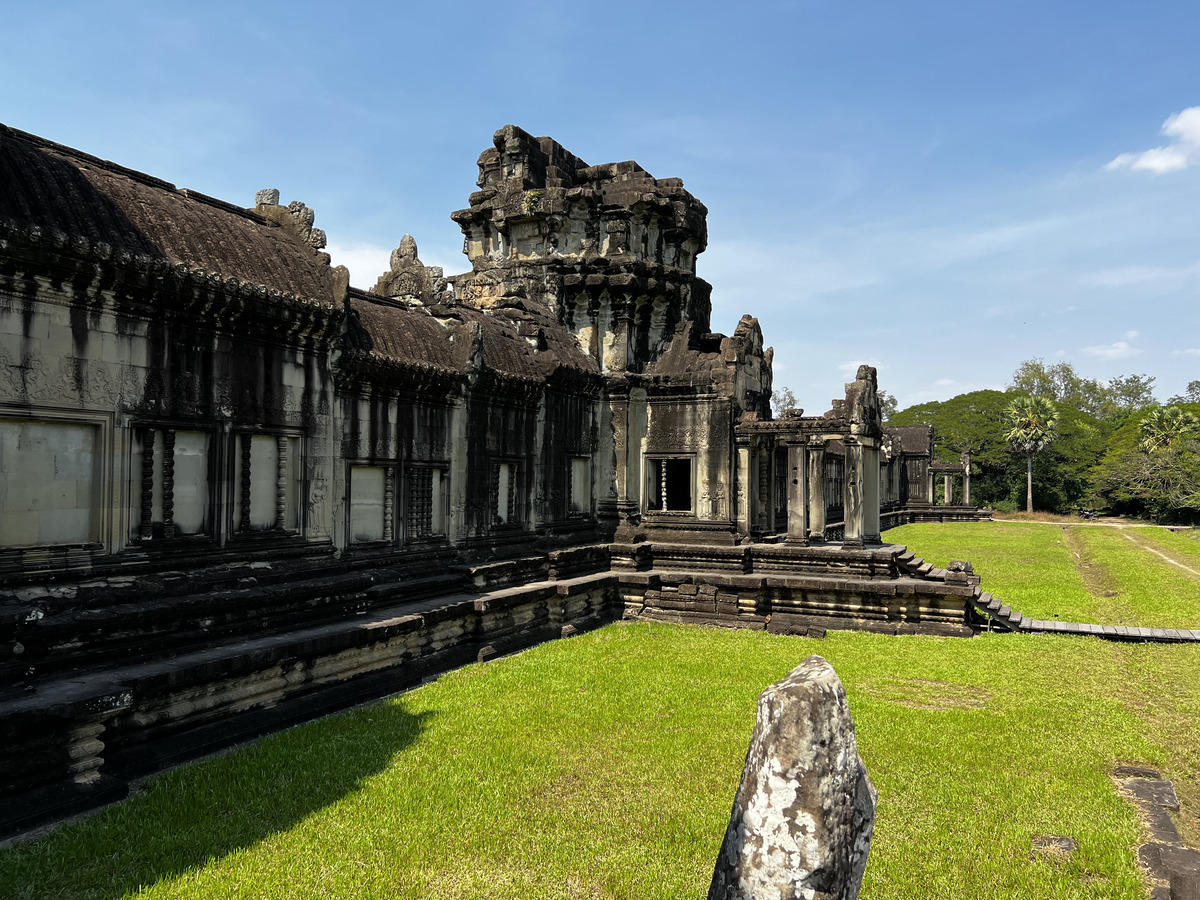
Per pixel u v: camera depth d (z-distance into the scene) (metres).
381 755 8.42
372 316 13.22
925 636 15.85
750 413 19.19
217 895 5.59
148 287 8.94
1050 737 9.37
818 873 3.20
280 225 12.00
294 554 11.00
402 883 5.90
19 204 7.90
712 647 14.52
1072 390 100.88
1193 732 9.62
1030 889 5.94
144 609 8.43
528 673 12.15
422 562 13.64
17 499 8.01
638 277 19.73
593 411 19.42
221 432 10.05
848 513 18.11
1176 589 22.05
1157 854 6.32
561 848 6.51
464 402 14.69
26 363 7.95
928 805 7.45
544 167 21.25
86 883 5.70
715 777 8.05
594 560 18.03
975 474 72.69
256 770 7.89
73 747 7.08
